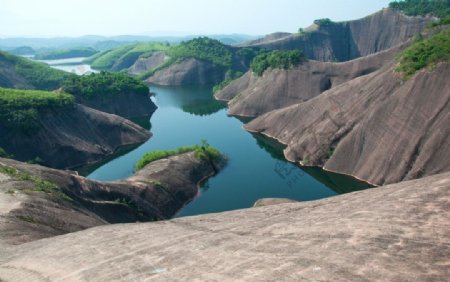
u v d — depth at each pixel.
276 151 97.31
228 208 66.44
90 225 41.84
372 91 88.12
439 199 21.62
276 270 16.59
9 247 29.38
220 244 22.20
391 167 70.31
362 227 19.81
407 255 16.14
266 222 26.67
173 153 84.00
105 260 22.84
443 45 78.44
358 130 81.62
